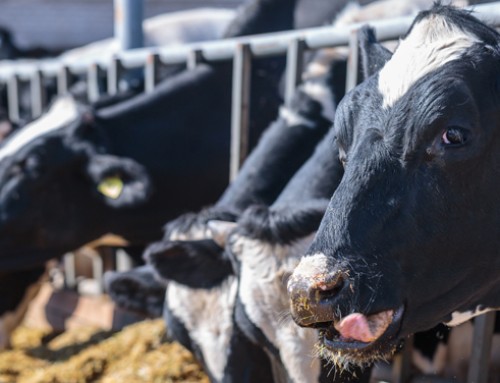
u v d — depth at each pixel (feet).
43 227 22.31
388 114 9.68
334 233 9.56
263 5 25.25
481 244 9.87
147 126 23.53
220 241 13.98
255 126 22.70
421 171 9.48
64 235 22.65
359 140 9.87
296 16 25.17
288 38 18.54
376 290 9.45
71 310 27.53
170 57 22.94
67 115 23.72
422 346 16.19
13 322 24.88
